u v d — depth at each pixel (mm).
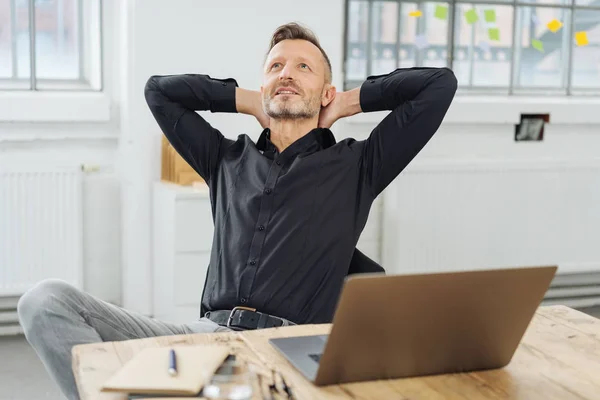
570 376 1243
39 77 3816
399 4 4266
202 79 2289
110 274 3916
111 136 3855
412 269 4109
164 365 1175
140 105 3752
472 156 4359
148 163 3791
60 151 3797
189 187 3596
